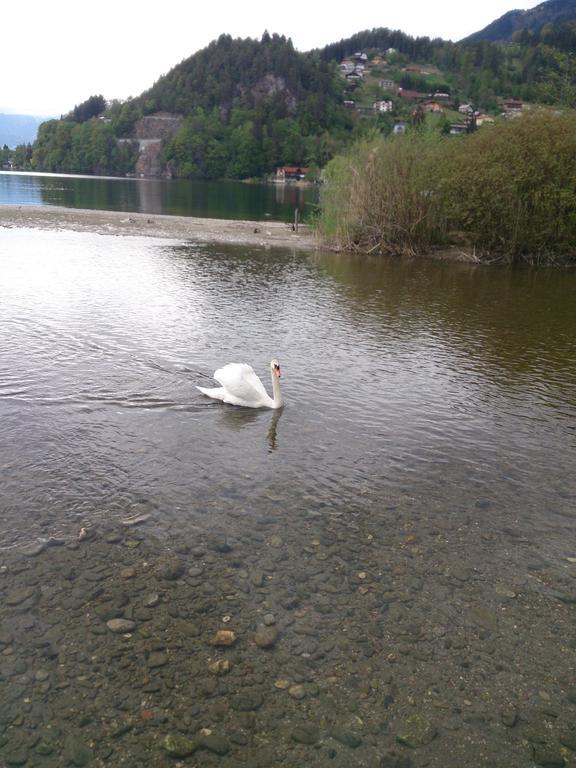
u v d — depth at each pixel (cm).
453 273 2912
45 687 525
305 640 596
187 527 766
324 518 805
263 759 475
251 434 1045
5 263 2442
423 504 852
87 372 1273
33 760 463
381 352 1571
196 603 636
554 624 636
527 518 830
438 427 1118
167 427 1050
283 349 1541
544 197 3169
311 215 3925
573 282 2789
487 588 686
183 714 509
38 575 664
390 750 489
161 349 1459
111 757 469
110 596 639
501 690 552
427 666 573
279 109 15638
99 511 789
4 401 1102
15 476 857
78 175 14375
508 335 1794
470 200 3212
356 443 1033
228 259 2912
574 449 1053
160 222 4250
